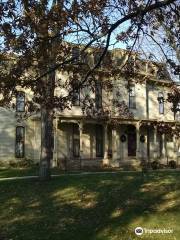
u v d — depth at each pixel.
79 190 19.03
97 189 19.05
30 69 10.46
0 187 20.56
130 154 41.50
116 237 13.36
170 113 44.06
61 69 10.98
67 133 36.94
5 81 9.69
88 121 36.16
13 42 9.22
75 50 10.73
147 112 42.31
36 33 9.30
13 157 34.53
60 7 9.05
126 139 41.28
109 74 12.05
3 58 9.84
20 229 14.58
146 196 17.52
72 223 14.91
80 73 11.24
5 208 17.11
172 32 11.18
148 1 9.47
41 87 10.45
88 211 16.22
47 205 17.25
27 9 8.95
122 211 15.80
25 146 35.03
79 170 33.38
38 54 9.55
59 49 10.15
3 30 8.95
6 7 8.70
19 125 34.81
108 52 11.66
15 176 26.33
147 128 43.28
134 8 9.81
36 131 35.44
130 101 40.94
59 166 34.62
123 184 19.75
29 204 17.48
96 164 37.12
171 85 11.75
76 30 9.59
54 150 35.28
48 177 21.75
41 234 13.95
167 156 43.88
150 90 42.97
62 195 18.52
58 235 13.74
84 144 38.12
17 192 19.34
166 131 12.29
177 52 12.05
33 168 32.06
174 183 19.64
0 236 13.91
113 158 38.47
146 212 15.43
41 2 8.98
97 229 14.10
